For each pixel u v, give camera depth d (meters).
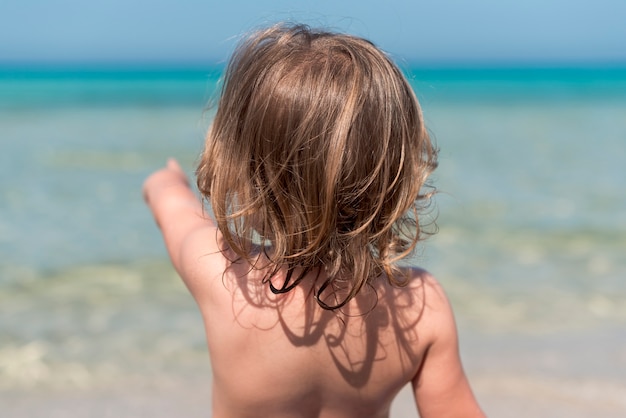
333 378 1.25
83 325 4.36
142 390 3.54
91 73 99.31
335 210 1.14
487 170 11.71
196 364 3.85
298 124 1.11
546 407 3.38
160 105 32.03
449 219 7.59
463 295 5.00
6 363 3.78
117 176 10.58
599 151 14.66
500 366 3.83
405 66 1.46
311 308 1.23
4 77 79.50
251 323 1.24
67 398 3.43
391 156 1.16
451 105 33.97
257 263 1.25
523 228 7.18
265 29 1.22
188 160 12.58
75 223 7.24
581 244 6.52
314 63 1.14
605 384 3.61
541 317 4.57
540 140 17.31
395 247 1.26
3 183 9.72
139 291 5.05
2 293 4.94
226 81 1.22
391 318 1.25
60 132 18.00
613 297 4.96
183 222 1.44
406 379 1.27
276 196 1.15
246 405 1.26
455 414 1.28
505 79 76.88
